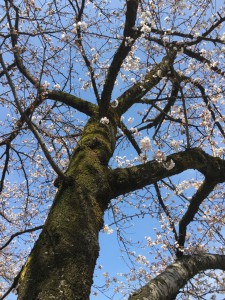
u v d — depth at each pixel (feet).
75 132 16.93
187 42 13.37
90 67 12.98
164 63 14.60
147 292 8.09
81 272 6.68
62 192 8.34
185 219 12.77
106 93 10.57
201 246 14.19
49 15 12.60
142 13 12.59
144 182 9.41
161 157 9.72
